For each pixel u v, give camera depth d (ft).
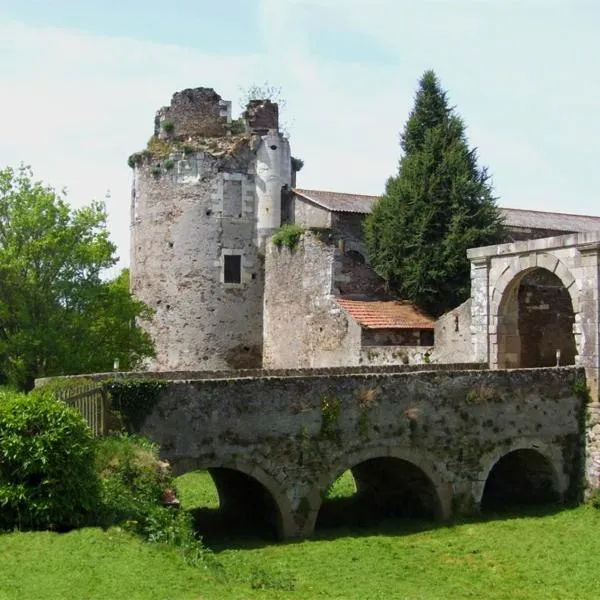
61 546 41.55
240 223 118.01
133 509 47.14
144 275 119.55
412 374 69.15
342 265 103.96
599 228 120.78
